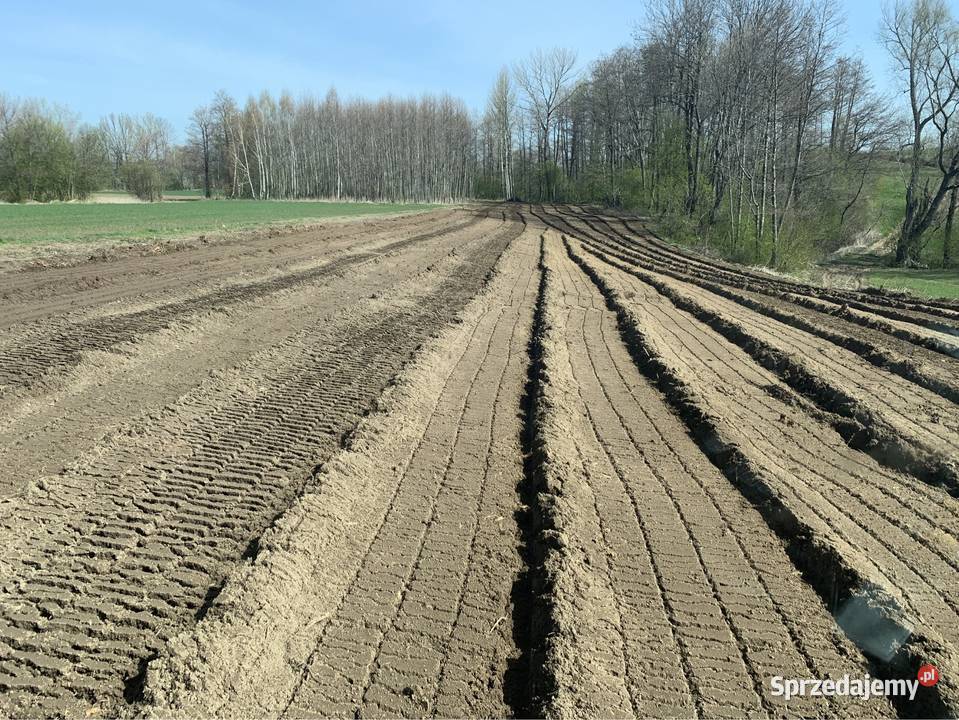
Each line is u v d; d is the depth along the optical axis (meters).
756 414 8.61
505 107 86.56
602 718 3.61
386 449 6.91
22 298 12.30
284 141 90.50
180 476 6.00
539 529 5.47
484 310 14.86
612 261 26.91
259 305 13.27
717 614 4.58
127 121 93.31
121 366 8.88
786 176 34.62
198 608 4.30
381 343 11.16
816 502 6.07
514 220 50.28
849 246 41.03
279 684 3.75
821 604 4.77
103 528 5.09
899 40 34.56
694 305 16.34
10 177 55.16
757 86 31.09
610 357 11.41
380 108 89.38
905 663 4.12
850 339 12.71
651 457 7.17
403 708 3.66
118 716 3.46
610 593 4.73
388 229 34.78
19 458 6.12
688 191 40.00
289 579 4.58
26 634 3.98
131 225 27.23
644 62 52.06
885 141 40.00
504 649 4.19
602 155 81.00
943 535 5.68
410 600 4.57
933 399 9.46
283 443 6.87
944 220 36.72
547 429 7.42
